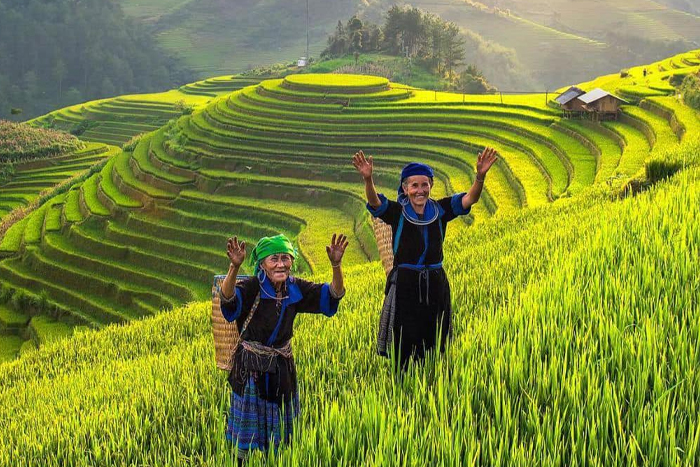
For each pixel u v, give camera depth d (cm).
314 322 1234
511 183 5322
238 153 7881
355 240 5431
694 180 1738
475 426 576
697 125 5038
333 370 837
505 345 716
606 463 504
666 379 612
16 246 6644
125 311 5206
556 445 532
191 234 6284
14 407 1477
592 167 4969
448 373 693
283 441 612
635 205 1424
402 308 714
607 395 574
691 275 870
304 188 6894
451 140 7025
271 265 611
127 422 849
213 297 715
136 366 1464
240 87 15850
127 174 8000
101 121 14575
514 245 1590
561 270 982
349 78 9869
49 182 9800
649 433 521
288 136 8112
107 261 5931
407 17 15475
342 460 559
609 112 6153
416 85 13675
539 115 6962
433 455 536
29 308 5331
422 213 706
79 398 1223
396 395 681
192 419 819
